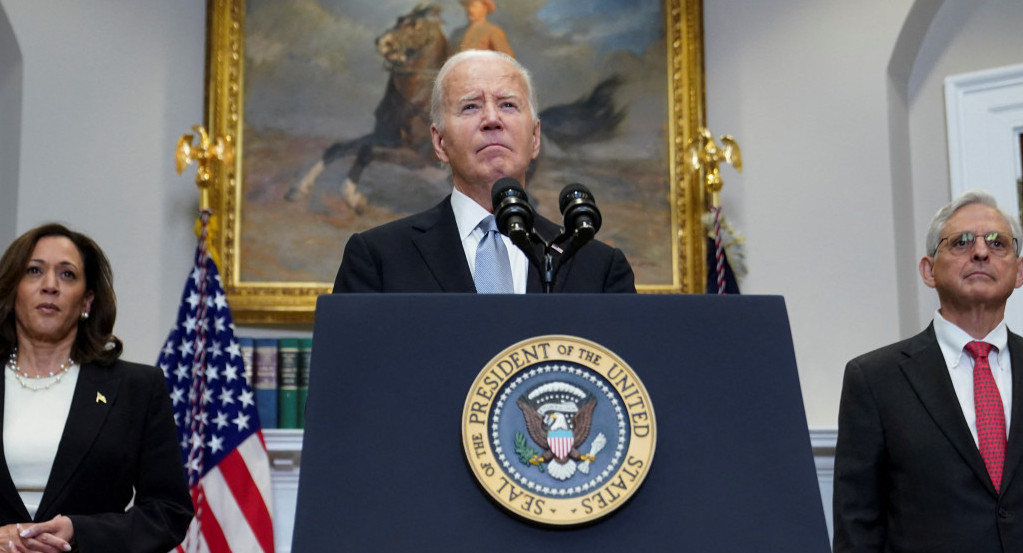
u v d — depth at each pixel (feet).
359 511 4.66
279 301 18.37
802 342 18.29
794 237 18.62
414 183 19.03
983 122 18.06
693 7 19.53
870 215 18.17
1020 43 18.20
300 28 19.30
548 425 4.81
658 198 19.17
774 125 19.08
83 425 10.67
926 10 18.30
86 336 11.34
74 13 18.53
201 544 16.11
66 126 18.20
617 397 4.89
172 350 16.71
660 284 18.89
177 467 11.24
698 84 19.30
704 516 4.74
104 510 10.69
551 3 19.74
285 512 17.26
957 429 10.89
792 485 4.83
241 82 19.02
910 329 18.08
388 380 4.91
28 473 10.46
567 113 19.38
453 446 4.81
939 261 11.64
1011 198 17.78
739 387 5.00
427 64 19.38
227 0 19.10
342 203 18.89
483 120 7.86
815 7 19.08
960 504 10.61
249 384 17.07
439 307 5.08
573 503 4.68
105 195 18.21
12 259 11.07
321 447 4.77
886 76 18.39
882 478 11.39
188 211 18.65
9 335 11.11
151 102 18.74
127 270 18.11
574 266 7.95
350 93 19.22
